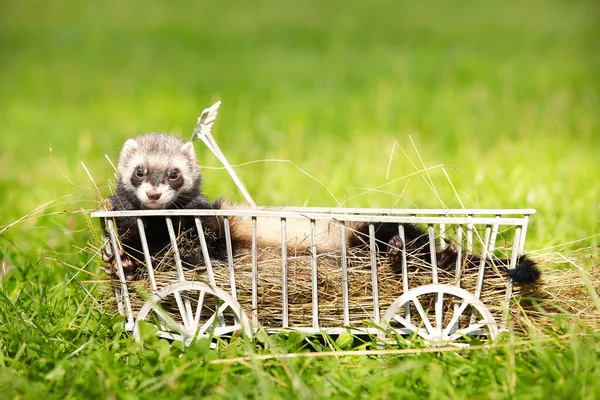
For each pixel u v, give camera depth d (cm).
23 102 1889
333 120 1544
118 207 608
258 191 940
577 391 413
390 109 1619
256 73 2156
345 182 994
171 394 428
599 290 528
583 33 2714
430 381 434
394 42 2627
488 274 519
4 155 1306
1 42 2759
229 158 1164
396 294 520
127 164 619
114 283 543
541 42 2577
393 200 875
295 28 2919
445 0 3453
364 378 450
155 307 514
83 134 1419
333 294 525
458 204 838
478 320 514
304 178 1023
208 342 481
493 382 437
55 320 552
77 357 489
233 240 587
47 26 3048
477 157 1180
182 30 2900
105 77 2188
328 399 418
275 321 530
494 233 517
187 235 570
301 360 469
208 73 2183
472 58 2289
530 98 1712
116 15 3234
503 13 3181
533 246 695
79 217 819
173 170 611
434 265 503
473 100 1694
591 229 736
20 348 484
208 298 530
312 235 502
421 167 1097
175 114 1638
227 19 3139
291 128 1449
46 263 677
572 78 1934
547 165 1091
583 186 948
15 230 821
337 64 2247
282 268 511
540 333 493
